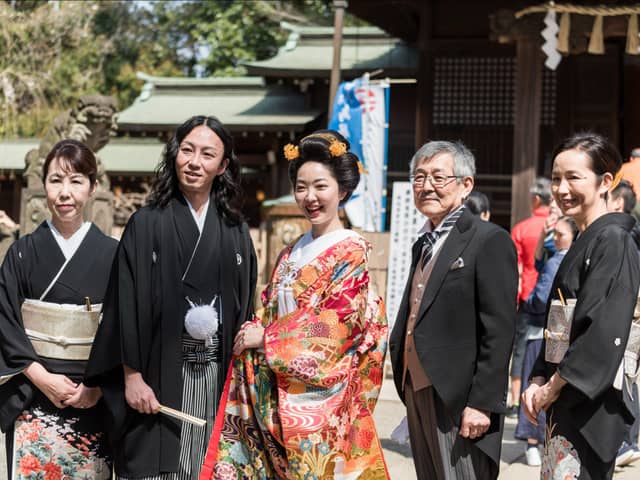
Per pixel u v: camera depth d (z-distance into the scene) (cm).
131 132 1916
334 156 316
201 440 327
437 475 336
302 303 310
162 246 326
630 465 538
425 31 1514
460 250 329
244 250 344
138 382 319
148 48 2894
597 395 283
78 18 1784
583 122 1518
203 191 336
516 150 1264
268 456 317
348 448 310
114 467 333
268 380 313
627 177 623
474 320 325
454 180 336
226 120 1725
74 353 335
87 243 345
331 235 318
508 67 1491
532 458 536
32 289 338
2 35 1636
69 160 339
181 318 324
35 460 336
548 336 315
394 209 813
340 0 1276
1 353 333
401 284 809
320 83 1811
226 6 2586
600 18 1120
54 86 1845
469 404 319
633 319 309
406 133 1723
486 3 1488
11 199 2036
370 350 327
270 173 1855
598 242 299
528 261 717
